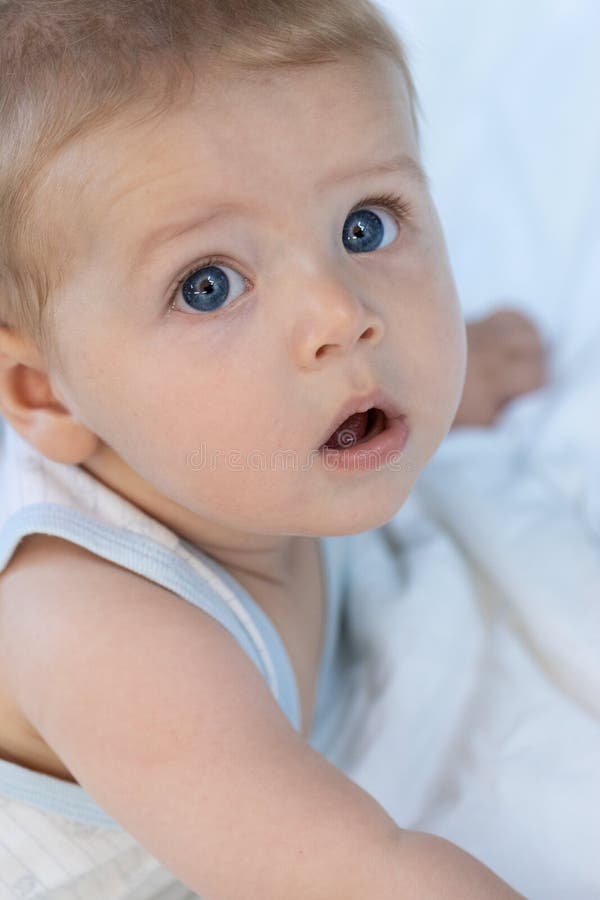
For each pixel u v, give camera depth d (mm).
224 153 694
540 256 1422
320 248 716
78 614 755
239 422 727
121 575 786
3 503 873
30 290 763
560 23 1590
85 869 813
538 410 1272
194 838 700
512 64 1582
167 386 732
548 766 892
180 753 704
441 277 785
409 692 959
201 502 770
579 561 1037
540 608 999
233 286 719
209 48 706
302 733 930
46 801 817
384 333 737
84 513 814
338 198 726
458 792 893
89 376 757
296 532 778
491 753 913
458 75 1591
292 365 714
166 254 706
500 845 848
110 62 707
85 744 722
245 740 707
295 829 694
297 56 719
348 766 929
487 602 1047
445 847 711
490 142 1521
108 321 733
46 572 792
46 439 823
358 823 699
